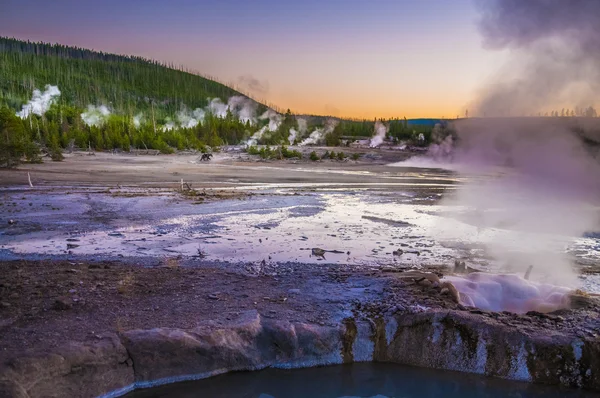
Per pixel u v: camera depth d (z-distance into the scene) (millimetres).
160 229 15594
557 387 6875
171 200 22219
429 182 35250
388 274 10328
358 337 7484
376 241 14438
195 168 46188
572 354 6859
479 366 7203
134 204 20734
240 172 42375
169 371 6719
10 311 7512
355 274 10281
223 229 15875
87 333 6734
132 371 6547
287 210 20250
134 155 66438
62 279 9320
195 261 11484
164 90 194000
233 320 7441
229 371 7027
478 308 8172
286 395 6875
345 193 27062
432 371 7316
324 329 7387
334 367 7355
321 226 16781
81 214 17875
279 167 50250
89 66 189000
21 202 20047
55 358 6008
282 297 8570
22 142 42375
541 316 7695
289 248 13305
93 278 9477
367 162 59281
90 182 30109
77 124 94375
